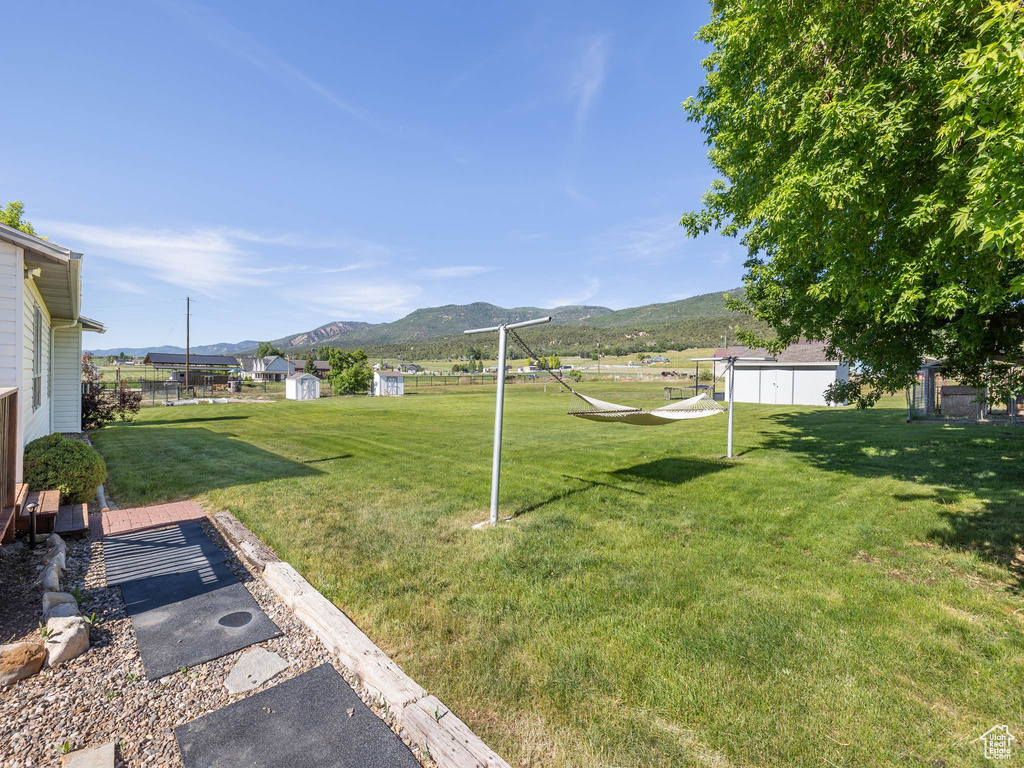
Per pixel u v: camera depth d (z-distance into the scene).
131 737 2.41
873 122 4.65
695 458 10.16
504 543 5.25
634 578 4.38
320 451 11.23
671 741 2.46
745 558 4.84
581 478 8.40
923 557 4.79
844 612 3.73
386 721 2.59
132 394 18.14
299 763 2.26
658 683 2.90
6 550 4.73
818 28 5.22
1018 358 6.61
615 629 3.51
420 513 6.34
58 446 6.41
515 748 2.42
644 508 6.57
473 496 7.20
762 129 6.51
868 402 8.34
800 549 5.11
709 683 2.90
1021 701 2.72
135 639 3.34
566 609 3.80
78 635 3.13
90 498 6.46
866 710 2.66
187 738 2.41
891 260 5.15
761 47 6.53
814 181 4.80
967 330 6.23
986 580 4.29
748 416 18.53
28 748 2.30
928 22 4.51
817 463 9.27
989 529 5.41
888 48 5.11
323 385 46.38
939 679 2.93
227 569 4.59
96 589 4.12
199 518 6.09
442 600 3.96
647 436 13.68
